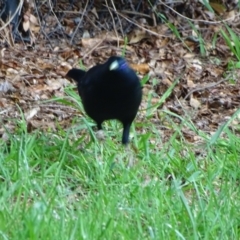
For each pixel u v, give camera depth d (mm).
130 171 8492
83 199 7941
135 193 7863
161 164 8922
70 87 11539
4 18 13461
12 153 8594
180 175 8727
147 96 11672
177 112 11328
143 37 14336
